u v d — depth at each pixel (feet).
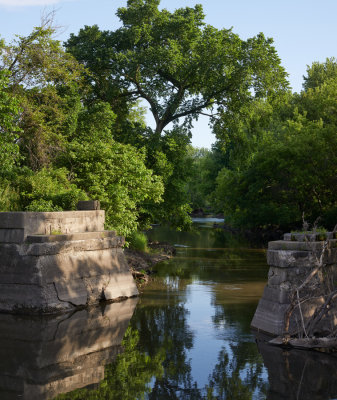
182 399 22.26
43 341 31.73
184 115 100.83
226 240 120.88
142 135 94.07
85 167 61.31
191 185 276.41
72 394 22.80
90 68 94.68
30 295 39.24
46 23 68.33
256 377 25.18
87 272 43.88
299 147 122.83
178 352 29.53
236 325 36.04
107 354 29.14
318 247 33.73
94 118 75.41
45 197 51.39
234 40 96.12
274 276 33.60
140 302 44.73
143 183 63.52
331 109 130.93
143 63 89.56
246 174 137.90
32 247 39.40
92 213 46.75
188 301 45.01
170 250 90.12
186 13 98.84
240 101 98.37
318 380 24.72
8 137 54.95
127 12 95.50
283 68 98.58
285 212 131.23
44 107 69.46
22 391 23.15
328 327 32.99
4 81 53.47
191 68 94.12
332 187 125.18
